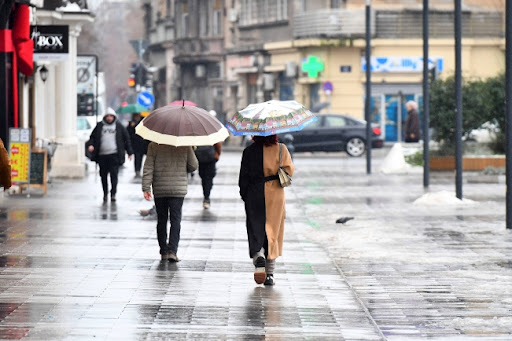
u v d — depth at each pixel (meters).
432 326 17.30
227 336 16.30
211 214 35.94
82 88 67.00
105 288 20.42
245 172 21.28
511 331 16.92
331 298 19.84
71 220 33.00
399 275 22.78
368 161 60.59
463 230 31.22
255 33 109.75
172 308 18.52
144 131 24.42
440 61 97.25
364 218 35.00
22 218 33.47
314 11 97.88
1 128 44.00
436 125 61.34
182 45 126.81
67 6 56.09
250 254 20.98
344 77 97.69
